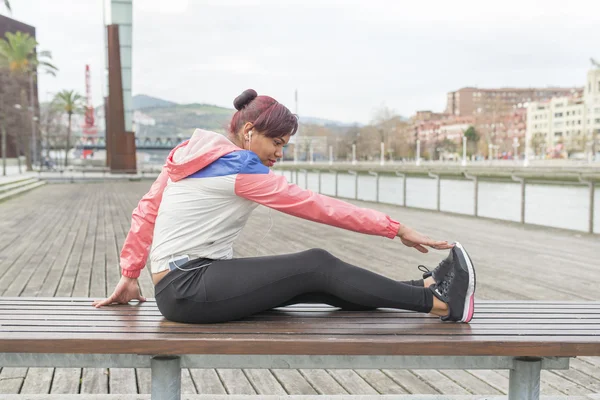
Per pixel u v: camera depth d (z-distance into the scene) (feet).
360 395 7.58
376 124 370.32
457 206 37.29
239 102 6.04
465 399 7.48
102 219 33.17
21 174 110.11
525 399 5.55
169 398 5.36
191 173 5.73
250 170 5.59
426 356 5.42
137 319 5.89
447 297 5.78
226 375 8.76
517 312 6.39
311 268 5.73
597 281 15.49
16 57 141.08
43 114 176.14
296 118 6.02
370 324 5.72
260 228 28.94
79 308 6.41
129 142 102.53
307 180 59.93
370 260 19.22
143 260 6.64
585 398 7.57
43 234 26.21
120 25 99.35
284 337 5.17
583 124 336.90
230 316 5.66
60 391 8.06
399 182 43.45
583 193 28.02
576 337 5.37
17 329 5.38
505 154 354.33
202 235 5.71
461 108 554.46
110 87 100.78
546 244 22.77
